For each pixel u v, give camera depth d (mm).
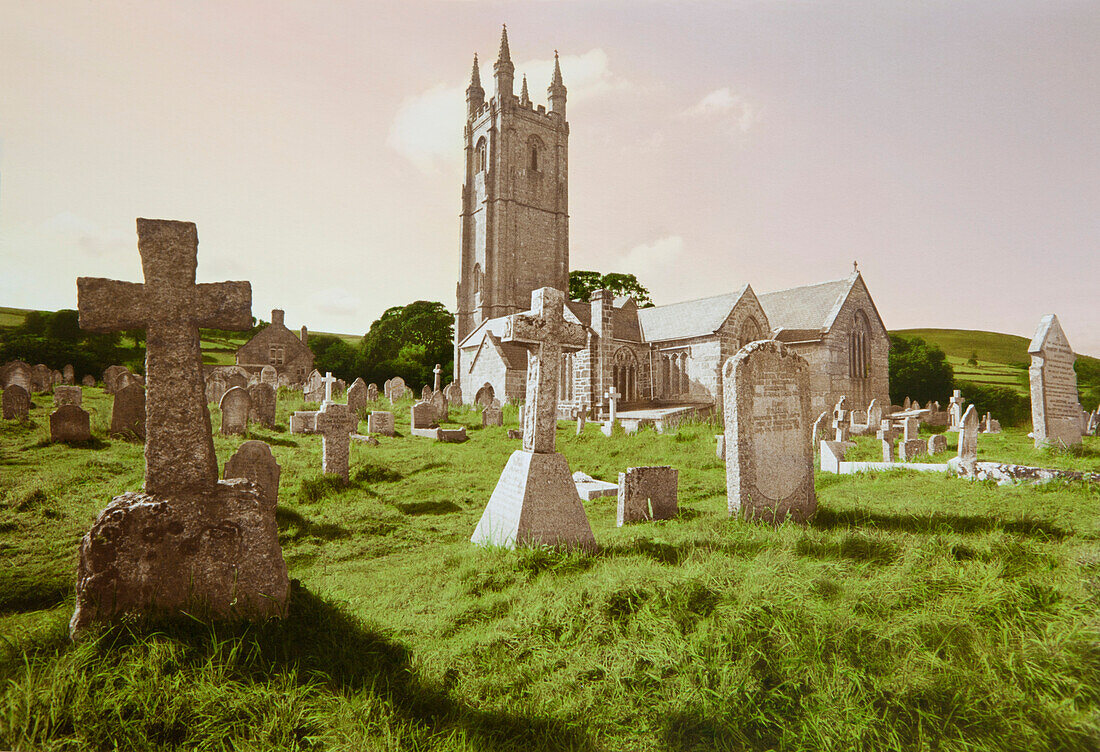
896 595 3928
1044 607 3656
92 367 40531
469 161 49406
